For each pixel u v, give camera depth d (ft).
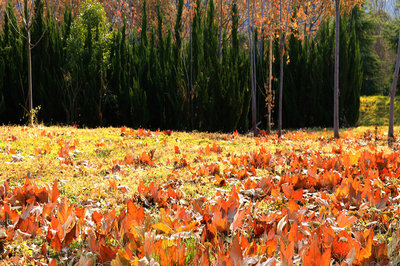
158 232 9.32
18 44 55.01
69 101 55.72
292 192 12.77
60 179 17.70
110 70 60.34
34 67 55.62
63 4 85.97
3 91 53.88
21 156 23.32
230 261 6.66
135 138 36.37
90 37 57.67
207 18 59.47
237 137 40.27
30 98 45.27
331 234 8.32
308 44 81.66
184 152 27.91
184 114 58.29
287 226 9.51
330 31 75.51
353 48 70.13
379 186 14.85
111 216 10.03
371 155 20.13
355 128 61.87
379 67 109.91
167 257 6.97
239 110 57.16
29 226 10.05
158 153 26.22
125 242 8.82
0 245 9.23
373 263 7.34
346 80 69.31
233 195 12.00
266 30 50.42
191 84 59.16
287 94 69.31
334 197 12.98
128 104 58.18
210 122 56.70
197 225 10.12
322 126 70.49
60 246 9.02
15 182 17.01
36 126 45.03
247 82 59.36
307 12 81.97
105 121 58.75
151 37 62.13
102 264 7.60
